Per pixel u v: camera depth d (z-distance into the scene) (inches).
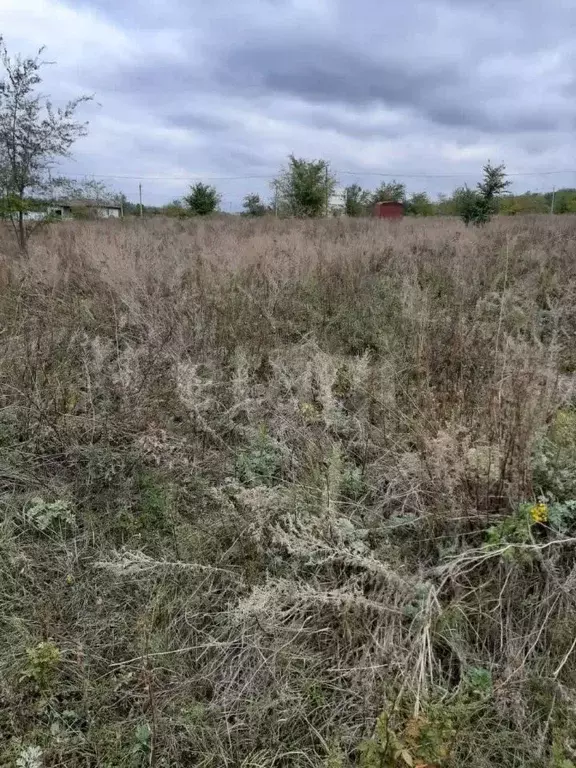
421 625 85.6
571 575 89.4
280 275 247.9
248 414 143.7
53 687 84.4
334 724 78.3
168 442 135.0
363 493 118.3
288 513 104.0
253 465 125.8
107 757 76.1
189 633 93.0
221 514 114.2
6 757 75.0
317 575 98.2
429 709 73.9
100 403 147.6
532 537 93.2
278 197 1138.0
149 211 1513.3
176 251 315.6
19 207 374.0
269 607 89.4
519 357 125.4
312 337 189.6
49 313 208.2
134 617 95.8
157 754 75.9
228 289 227.9
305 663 86.4
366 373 150.0
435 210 1375.5
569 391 122.3
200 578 101.6
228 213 1179.9
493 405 110.9
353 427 136.9
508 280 235.1
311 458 123.5
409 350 170.6
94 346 162.2
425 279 257.4
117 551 107.7
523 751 72.7
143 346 169.5
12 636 91.3
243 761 74.7
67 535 115.2
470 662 84.7
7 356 167.5
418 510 106.9
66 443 135.3
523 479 100.1
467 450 105.0
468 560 91.7
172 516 115.5
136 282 217.5
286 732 78.5
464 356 149.4
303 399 147.3
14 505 119.3
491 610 89.4
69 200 426.0
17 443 136.6
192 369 147.8
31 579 102.6
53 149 378.6
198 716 79.5
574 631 84.7
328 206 1122.7
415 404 127.2
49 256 287.1
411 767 66.9
